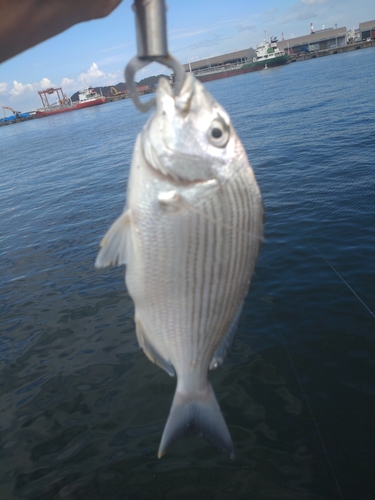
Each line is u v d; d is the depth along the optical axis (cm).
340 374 53
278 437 46
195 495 41
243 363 57
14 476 45
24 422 52
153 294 25
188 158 23
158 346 26
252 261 26
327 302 66
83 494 42
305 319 63
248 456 44
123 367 59
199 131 23
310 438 45
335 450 44
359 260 76
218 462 44
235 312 26
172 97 23
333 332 60
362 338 58
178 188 23
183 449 46
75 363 61
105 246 24
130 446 47
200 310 26
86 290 82
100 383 57
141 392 54
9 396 57
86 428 50
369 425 46
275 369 55
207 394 27
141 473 44
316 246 83
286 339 60
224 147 23
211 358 27
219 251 24
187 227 24
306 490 40
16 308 80
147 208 24
